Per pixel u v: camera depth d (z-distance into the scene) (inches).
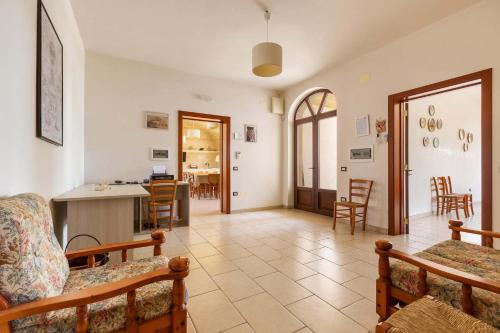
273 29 124.8
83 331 36.4
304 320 63.4
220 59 160.9
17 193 52.7
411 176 182.9
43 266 39.7
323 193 198.2
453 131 215.2
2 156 46.1
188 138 440.5
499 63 98.4
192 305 70.0
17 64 52.4
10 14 48.8
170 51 150.5
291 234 141.2
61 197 82.5
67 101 102.2
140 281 39.8
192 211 213.8
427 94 126.9
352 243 124.9
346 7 107.2
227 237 135.3
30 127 59.9
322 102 198.1
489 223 100.0
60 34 90.0
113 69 157.8
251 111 211.8
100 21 119.8
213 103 193.5
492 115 99.9
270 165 222.5
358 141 157.4
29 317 35.7
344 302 71.6
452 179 214.5
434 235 140.2
